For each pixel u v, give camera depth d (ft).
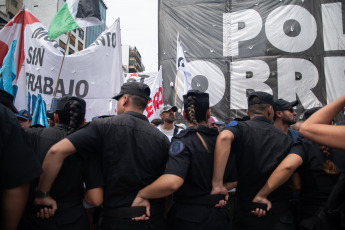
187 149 5.52
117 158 5.27
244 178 6.10
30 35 12.37
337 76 21.25
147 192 5.11
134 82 6.15
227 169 5.83
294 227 5.88
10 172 3.80
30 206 5.02
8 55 8.17
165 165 5.80
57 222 5.03
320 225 5.19
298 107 21.30
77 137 5.06
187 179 5.59
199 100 6.04
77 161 5.48
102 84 12.98
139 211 5.08
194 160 5.49
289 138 6.28
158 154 5.57
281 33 22.24
